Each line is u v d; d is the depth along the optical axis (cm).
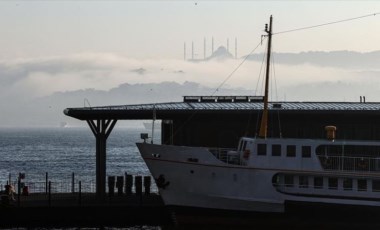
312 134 9150
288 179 8000
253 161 7950
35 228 8362
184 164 8000
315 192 7950
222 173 7938
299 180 7988
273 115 9044
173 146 8025
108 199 8869
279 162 7925
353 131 9125
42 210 8381
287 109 9019
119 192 9094
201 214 8038
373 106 9494
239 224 8038
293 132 9156
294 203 7919
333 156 7925
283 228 8025
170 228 8462
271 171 7912
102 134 9044
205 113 8975
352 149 7969
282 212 7950
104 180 8994
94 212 8438
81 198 8931
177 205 8056
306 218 7969
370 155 7969
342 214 7938
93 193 9356
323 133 9131
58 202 8675
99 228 8425
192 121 9244
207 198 7981
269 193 7925
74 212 8419
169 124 9525
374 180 7900
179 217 8100
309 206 7931
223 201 7962
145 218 8481
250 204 7944
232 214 7994
